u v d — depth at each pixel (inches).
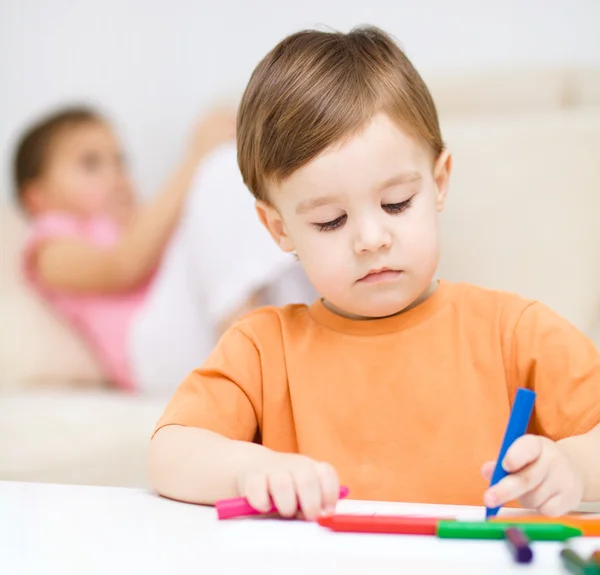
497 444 30.7
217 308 63.5
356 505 23.3
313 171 28.9
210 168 68.5
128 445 49.3
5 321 90.0
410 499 30.5
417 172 29.8
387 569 16.2
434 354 31.9
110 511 22.5
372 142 28.7
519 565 16.3
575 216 58.9
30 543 18.6
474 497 30.2
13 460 48.2
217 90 93.0
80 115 96.1
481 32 82.4
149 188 95.7
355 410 31.7
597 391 28.9
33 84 98.1
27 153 96.5
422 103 32.0
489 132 62.2
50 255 89.9
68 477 47.4
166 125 95.0
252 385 32.8
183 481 25.5
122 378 86.9
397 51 33.0
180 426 28.8
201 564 16.8
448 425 31.0
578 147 60.1
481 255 59.6
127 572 16.3
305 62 30.8
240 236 63.2
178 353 71.6
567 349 30.2
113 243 93.4
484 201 60.4
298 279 61.9
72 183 95.6
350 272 29.8
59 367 88.3
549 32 80.2
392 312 31.2
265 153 30.7
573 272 58.2
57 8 97.0
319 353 32.8
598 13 78.7
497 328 32.0
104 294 89.0
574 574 15.6
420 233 29.8
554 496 22.0
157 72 94.8
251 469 23.4
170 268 75.3
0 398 64.4
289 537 19.1
